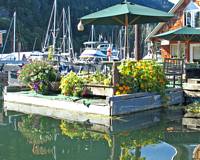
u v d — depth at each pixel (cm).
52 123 1087
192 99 1465
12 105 1388
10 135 947
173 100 1419
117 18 1446
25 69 1466
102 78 1349
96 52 5172
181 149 834
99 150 831
